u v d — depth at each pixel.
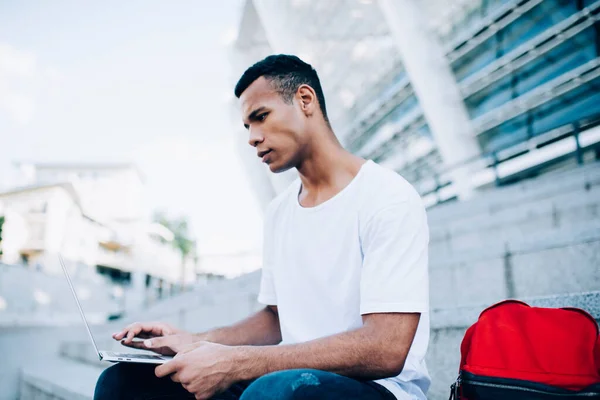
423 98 9.77
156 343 1.26
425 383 1.10
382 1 9.69
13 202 23.80
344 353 0.92
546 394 0.88
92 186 37.81
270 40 12.44
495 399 0.93
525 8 9.39
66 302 9.52
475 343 1.02
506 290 2.64
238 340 1.33
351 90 13.98
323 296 1.12
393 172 1.12
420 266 1.00
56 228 24.11
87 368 3.83
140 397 1.17
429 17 10.90
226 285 5.98
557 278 2.40
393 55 12.98
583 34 8.80
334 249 1.12
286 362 0.93
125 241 33.41
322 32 12.52
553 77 9.51
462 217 5.41
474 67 11.25
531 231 4.10
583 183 4.05
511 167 8.94
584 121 5.59
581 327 0.95
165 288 36.03
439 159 12.27
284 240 1.25
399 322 0.94
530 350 0.95
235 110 15.05
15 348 4.79
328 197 1.20
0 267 8.14
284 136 1.18
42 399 3.13
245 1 12.78
